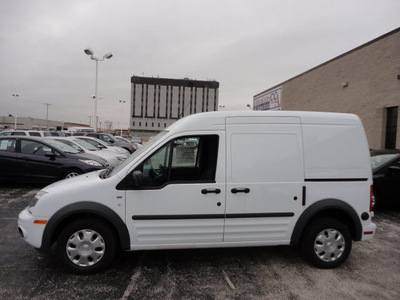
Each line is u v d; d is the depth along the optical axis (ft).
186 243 11.00
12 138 26.35
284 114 11.61
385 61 40.93
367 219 11.83
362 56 45.62
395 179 19.80
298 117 11.66
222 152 11.08
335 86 52.75
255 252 13.14
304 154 11.48
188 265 11.71
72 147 29.76
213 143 11.23
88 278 10.49
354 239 11.81
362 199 11.78
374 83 43.06
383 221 18.38
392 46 39.63
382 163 20.38
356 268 11.66
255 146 11.26
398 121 38.32
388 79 40.37
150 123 343.05
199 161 12.20
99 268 10.68
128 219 10.65
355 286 10.23
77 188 10.64
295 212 11.38
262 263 11.99
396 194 19.83
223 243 11.19
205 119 11.26
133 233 10.71
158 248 10.88
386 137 41.65
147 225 10.73
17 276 10.57
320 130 11.71
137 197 10.65
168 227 10.82
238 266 11.68
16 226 16.07
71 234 10.59
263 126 11.39
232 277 10.75
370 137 43.96
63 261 10.58
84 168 25.36
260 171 11.19
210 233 11.03
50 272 10.90
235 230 11.13
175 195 10.77
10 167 25.43
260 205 11.18
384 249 13.73
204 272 11.12
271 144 11.34
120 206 10.61
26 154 25.76
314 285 10.25
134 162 10.85
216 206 10.96
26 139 26.40
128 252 12.91
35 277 10.50
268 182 11.20
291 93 69.92
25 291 9.55
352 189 11.71
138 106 341.00
